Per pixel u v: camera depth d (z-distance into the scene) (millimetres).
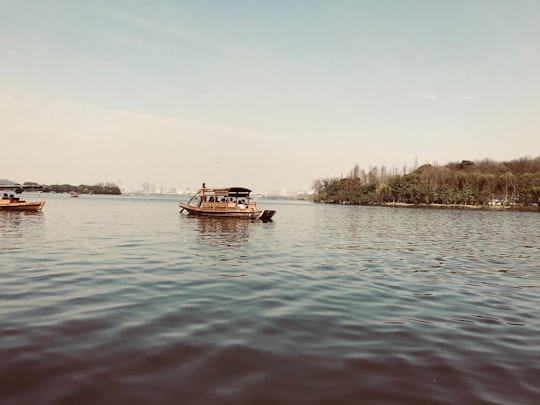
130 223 35031
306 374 5566
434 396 5031
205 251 18312
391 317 8516
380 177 145750
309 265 15258
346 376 5535
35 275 11867
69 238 22047
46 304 8734
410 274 13828
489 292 11250
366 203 137000
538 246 23781
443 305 9664
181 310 8547
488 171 127875
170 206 87188
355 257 17766
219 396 4879
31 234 23656
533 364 6117
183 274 12664
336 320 8188
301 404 4750
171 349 6320
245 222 41000
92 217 41875
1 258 14961
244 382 5273
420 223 46156
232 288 10859
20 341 6492
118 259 15281
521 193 105750
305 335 7207
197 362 5863
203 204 47594
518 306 9727
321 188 182875
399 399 4934
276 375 5508
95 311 8289
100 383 5125
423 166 135250
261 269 14023
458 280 12953
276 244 22188
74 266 13516
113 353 6098
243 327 7559
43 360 5773
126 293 9930
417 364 6012
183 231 28516
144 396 4820
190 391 4984
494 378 5598
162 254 16953
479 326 8023
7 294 9555
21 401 4625
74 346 6336
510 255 19531
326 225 40156
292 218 53938
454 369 5863
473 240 27094
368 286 11680
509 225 45062
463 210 97562
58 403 4594
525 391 5223
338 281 12320
